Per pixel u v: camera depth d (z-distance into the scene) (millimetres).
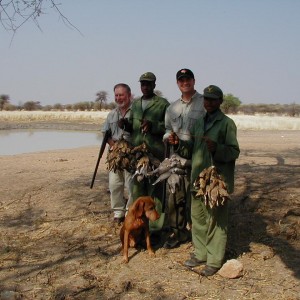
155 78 4430
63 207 5961
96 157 11945
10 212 5805
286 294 3387
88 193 6699
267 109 57062
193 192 3807
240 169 8578
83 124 34750
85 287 3598
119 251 4375
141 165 4250
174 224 4324
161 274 3787
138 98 4570
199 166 3719
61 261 4168
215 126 3625
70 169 9391
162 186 4461
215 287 3529
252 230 4879
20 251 4434
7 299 3424
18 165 10297
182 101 4148
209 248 3766
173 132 3938
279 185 6762
